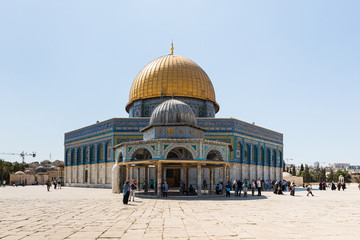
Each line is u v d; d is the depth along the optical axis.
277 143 55.50
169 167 33.03
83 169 53.00
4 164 95.62
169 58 51.06
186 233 10.72
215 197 27.33
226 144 29.02
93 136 50.75
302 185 65.50
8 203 21.47
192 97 48.81
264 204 21.45
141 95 49.50
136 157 34.19
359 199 27.48
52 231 11.08
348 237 10.09
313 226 12.23
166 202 22.33
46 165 144.25
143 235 10.39
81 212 16.47
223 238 9.91
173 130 29.62
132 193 23.00
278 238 9.91
